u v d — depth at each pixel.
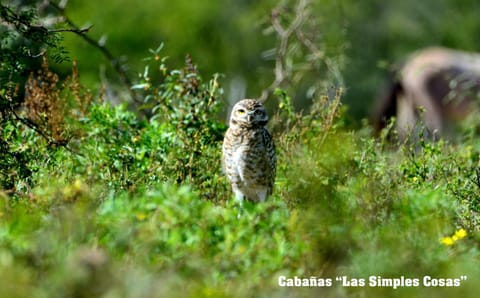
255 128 14.02
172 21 39.75
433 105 27.34
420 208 10.94
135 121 15.52
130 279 8.70
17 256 9.30
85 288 8.55
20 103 14.83
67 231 9.71
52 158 13.76
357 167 13.38
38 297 8.58
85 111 16.14
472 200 13.27
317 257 10.23
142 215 10.21
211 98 15.41
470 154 15.61
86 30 13.16
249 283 9.56
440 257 10.33
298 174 12.38
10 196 12.12
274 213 10.59
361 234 10.52
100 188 12.05
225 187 14.48
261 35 39.59
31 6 13.91
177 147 14.47
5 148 13.03
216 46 39.78
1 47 12.86
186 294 9.02
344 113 16.41
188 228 10.33
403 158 14.77
